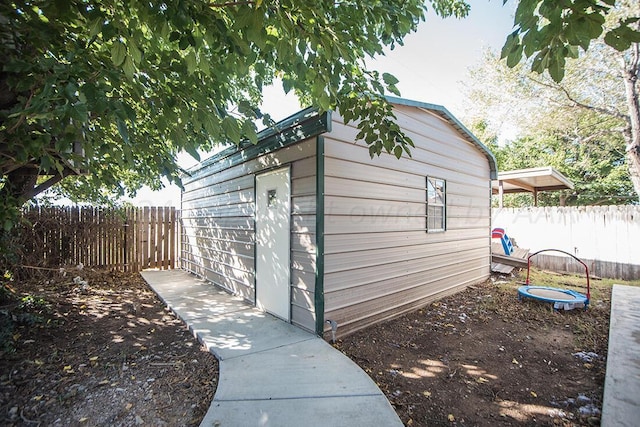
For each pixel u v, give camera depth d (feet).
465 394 8.37
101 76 5.93
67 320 12.75
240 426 6.33
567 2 4.27
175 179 8.87
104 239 23.98
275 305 13.71
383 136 9.37
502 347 11.48
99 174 11.15
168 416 7.06
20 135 6.07
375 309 13.61
